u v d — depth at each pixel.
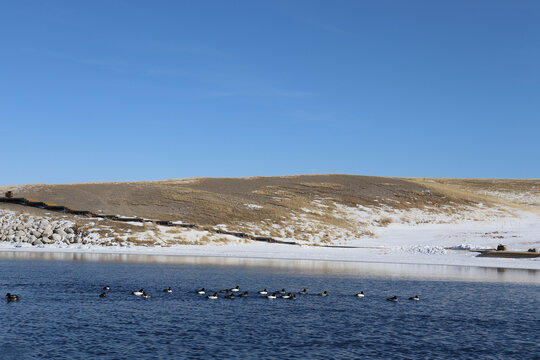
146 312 32.94
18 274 49.34
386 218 126.38
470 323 31.00
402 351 24.92
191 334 27.47
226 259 72.12
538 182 191.62
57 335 26.80
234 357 23.52
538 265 69.38
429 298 39.84
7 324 28.91
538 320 31.94
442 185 174.75
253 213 113.00
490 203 145.50
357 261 73.12
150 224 94.44
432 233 112.88
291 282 48.16
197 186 148.12
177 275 51.34
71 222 91.62
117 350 24.27
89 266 57.81
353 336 27.59
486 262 72.25
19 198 101.50
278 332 28.25
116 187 125.12
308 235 103.88
